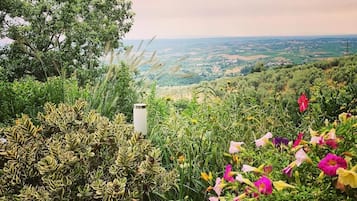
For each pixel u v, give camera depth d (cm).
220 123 302
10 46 809
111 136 235
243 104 321
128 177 226
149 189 230
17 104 399
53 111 252
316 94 317
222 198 200
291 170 177
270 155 198
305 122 290
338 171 160
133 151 228
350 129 181
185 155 283
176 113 352
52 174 212
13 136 230
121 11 779
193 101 371
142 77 445
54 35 832
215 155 279
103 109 395
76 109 252
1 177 221
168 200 257
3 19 801
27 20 809
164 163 301
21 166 223
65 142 232
